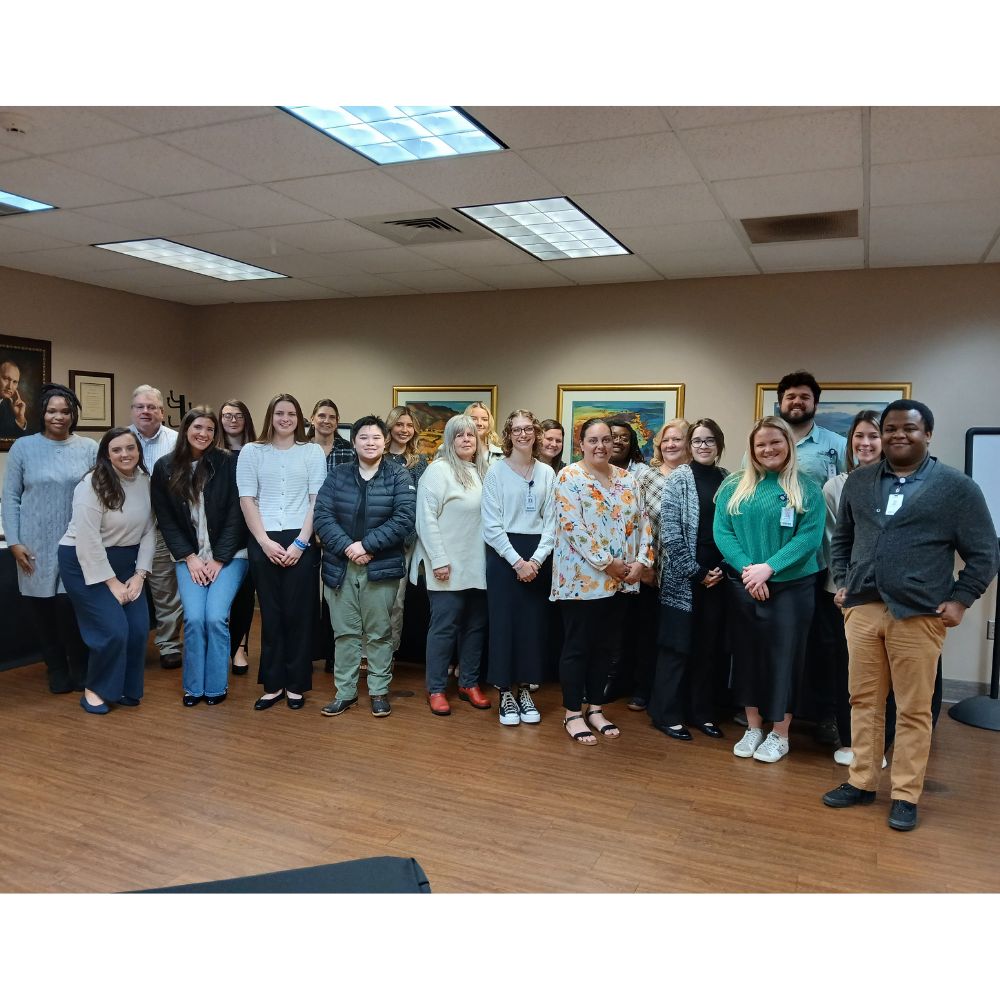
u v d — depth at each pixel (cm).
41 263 472
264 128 259
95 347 543
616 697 370
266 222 374
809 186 302
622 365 495
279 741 304
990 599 414
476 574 336
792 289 452
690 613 309
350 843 227
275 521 335
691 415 479
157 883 204
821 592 306
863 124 242
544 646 331
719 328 470
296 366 592
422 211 351
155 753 291
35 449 353
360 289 538
